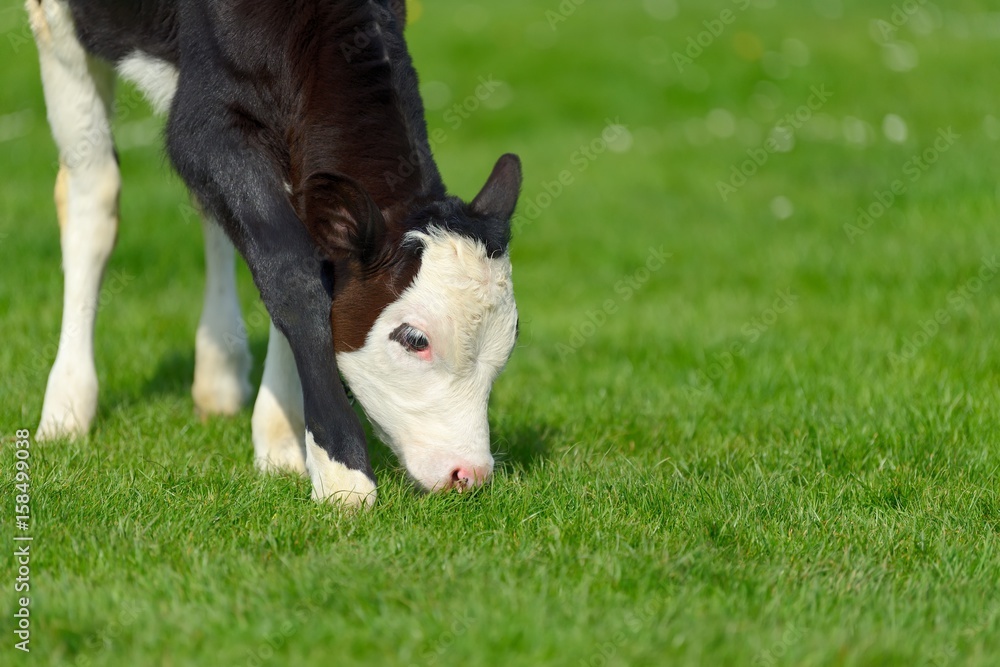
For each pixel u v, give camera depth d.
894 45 33.53
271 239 8.59
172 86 9.77
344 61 8.91
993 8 38.75
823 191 22.31
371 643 6.46
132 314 15.24
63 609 6.73
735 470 9.85
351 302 8.35
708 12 37.06
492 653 6.36
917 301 15.70
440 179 9.09
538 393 12.51
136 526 7.96
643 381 13.05
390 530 8.02
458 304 8.18
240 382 11.68
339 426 8.37
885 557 8.01
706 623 6.69
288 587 7.01
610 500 8.77
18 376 12.12
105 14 9.80
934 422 10.98
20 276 16.11
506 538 8.02
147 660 6.30
